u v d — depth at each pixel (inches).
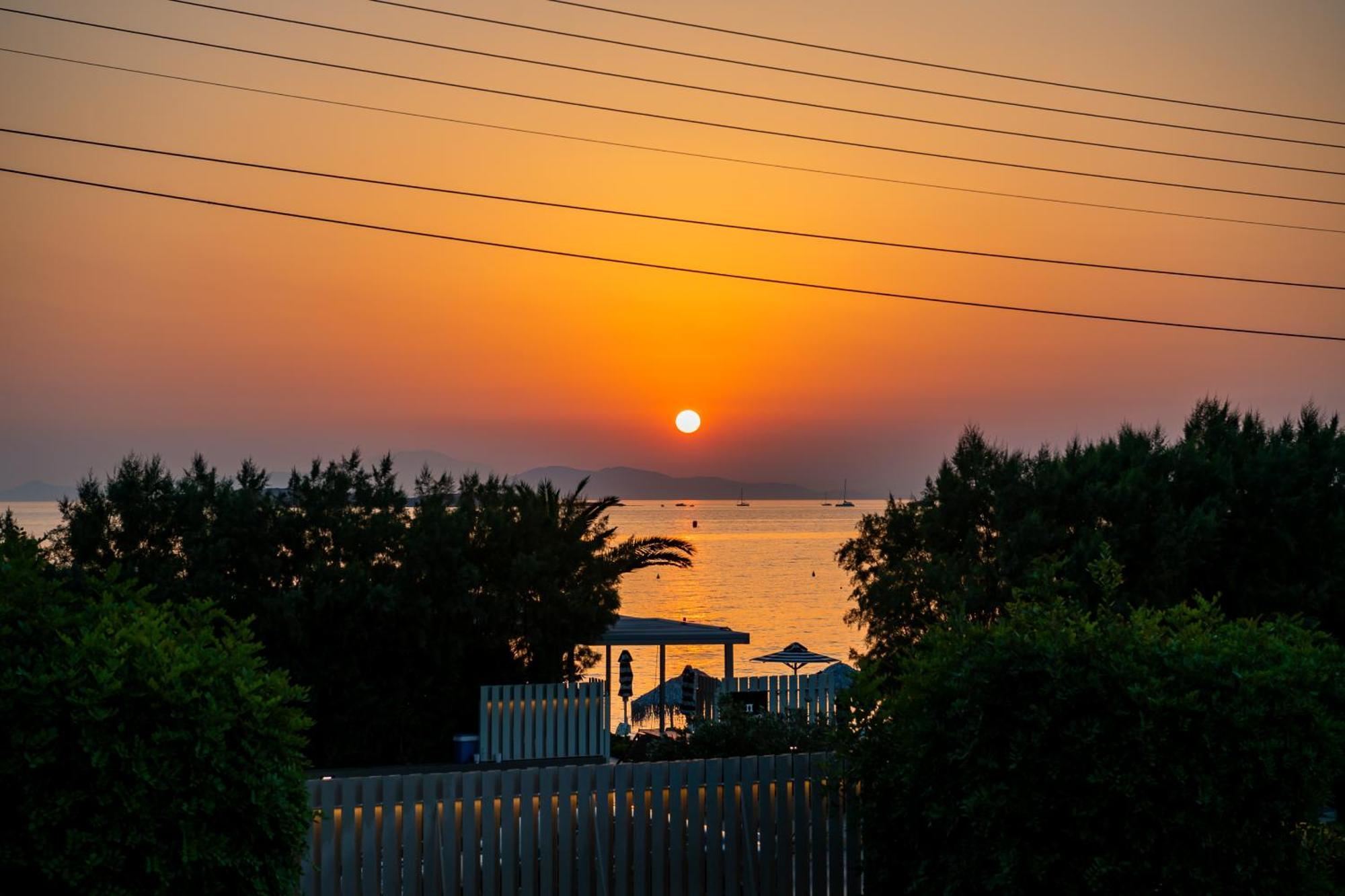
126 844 251.3
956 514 960.9
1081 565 826.8
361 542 893.8
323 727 869.2
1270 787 319.0
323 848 378.9
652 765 402.3
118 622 275.7
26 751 245.3
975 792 336.2
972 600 845.2
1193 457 912.9
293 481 913.5
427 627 878.4
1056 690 327.0
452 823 391.5
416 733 894.4
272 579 887.1
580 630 940.6
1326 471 914.1
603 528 991.6
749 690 997.8
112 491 873.5
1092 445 979.3
